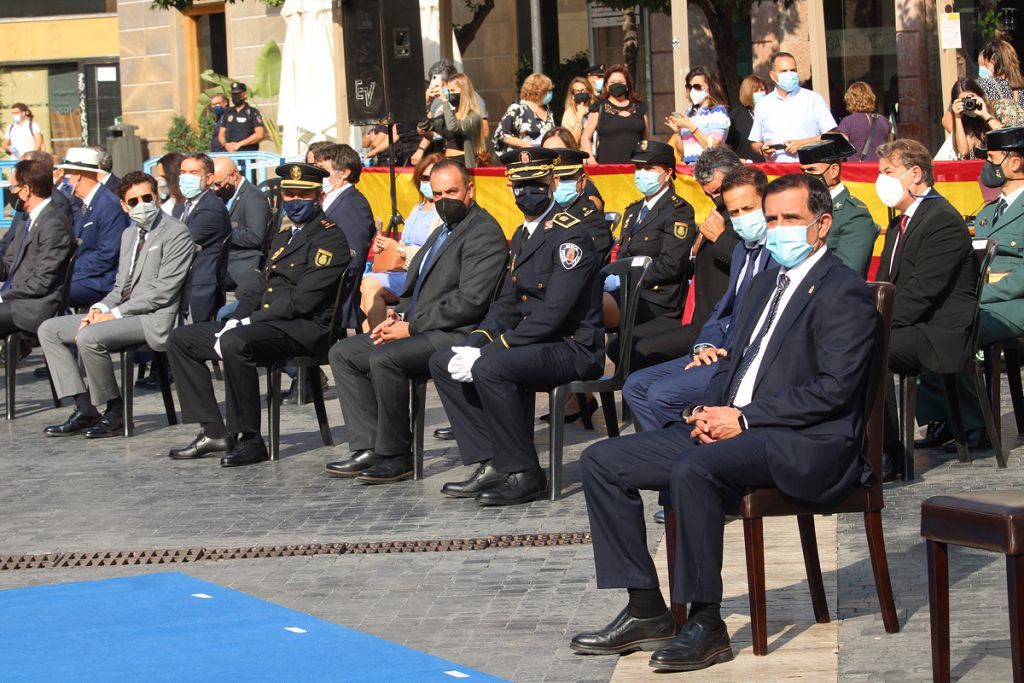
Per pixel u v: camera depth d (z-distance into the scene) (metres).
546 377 11.02
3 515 11.55
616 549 7.71
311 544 10.23
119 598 9.19
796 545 9.50
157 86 38.81
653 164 12.88
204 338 13.34
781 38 25.61
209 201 16.34
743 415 7.52
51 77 45.47
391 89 19.12
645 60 27.67
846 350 7.50
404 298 14.34
